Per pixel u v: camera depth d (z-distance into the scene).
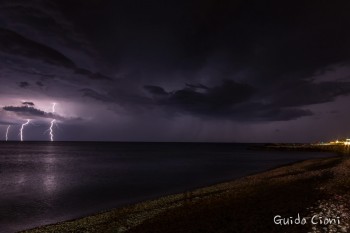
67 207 29.92
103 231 19.62
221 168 69.94
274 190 25.50
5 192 39.06
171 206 25.64
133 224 20.66
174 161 96.12
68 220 24.31
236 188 32.06
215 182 45.16
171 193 36.38
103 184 45.56
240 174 55.56
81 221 23.12
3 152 151.12
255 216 17.41
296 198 20.83
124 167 74.31
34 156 120.94
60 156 122.62
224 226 16.39
